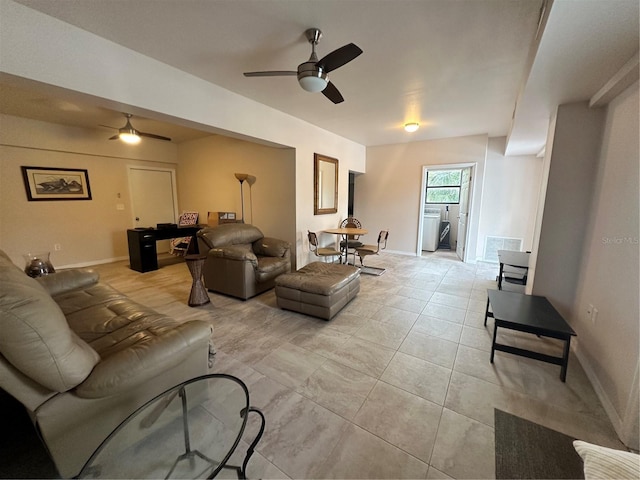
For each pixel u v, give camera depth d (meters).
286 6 1.70
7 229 4.24
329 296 2.77
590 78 1.90
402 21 1.84
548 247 2.58
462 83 2.79
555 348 2.37
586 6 1.21
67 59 1.90
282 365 2.10
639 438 1.37
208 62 2.44
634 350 1.47
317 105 3.54
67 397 1.15
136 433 1.26
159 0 1.65
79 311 2.05
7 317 0.98
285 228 4.52
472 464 1.32
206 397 1.64
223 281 3.53
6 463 1.32
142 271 4.73
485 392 1.81
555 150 2.48
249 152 4.78
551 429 1.53
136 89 2.29
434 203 7.41
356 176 6.55
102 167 5.19
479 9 1.70
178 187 6.36
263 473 1.28
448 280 4.29
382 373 2.01
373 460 1.34
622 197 1.81
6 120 4.07
